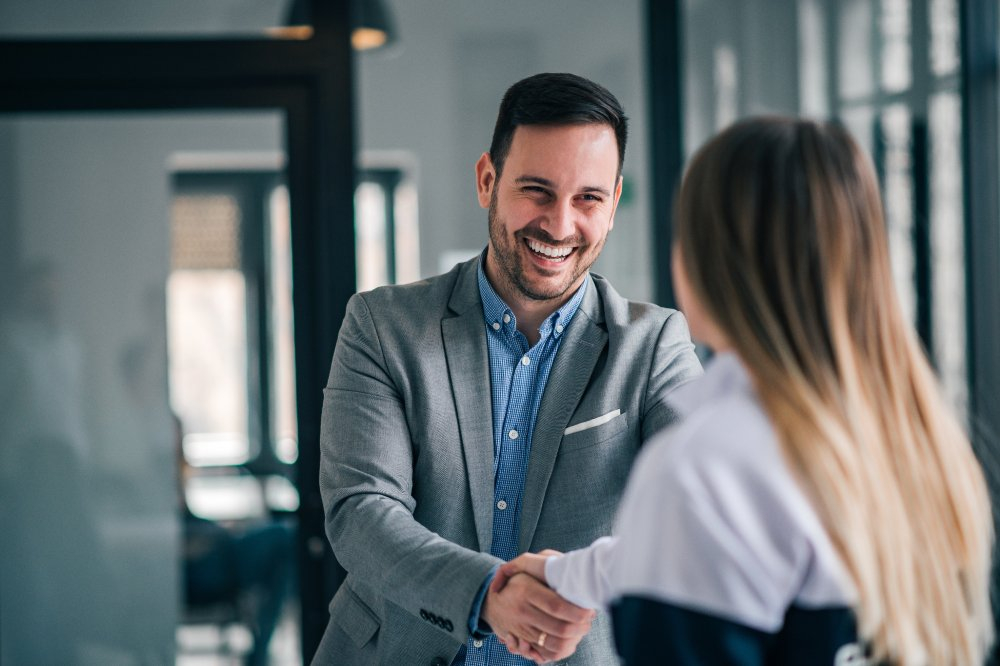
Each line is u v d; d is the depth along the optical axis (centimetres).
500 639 132
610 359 149
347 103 276
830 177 87
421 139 279
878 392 87
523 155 138
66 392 273
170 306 276
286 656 278
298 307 277
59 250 272
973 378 285
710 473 82
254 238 277
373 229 279
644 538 83
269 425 278
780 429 84
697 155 93
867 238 88
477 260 155
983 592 93
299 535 278
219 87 275
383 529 136
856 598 82
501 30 280
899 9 286
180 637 277
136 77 272
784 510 81
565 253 142
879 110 285
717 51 282
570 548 146
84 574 274
